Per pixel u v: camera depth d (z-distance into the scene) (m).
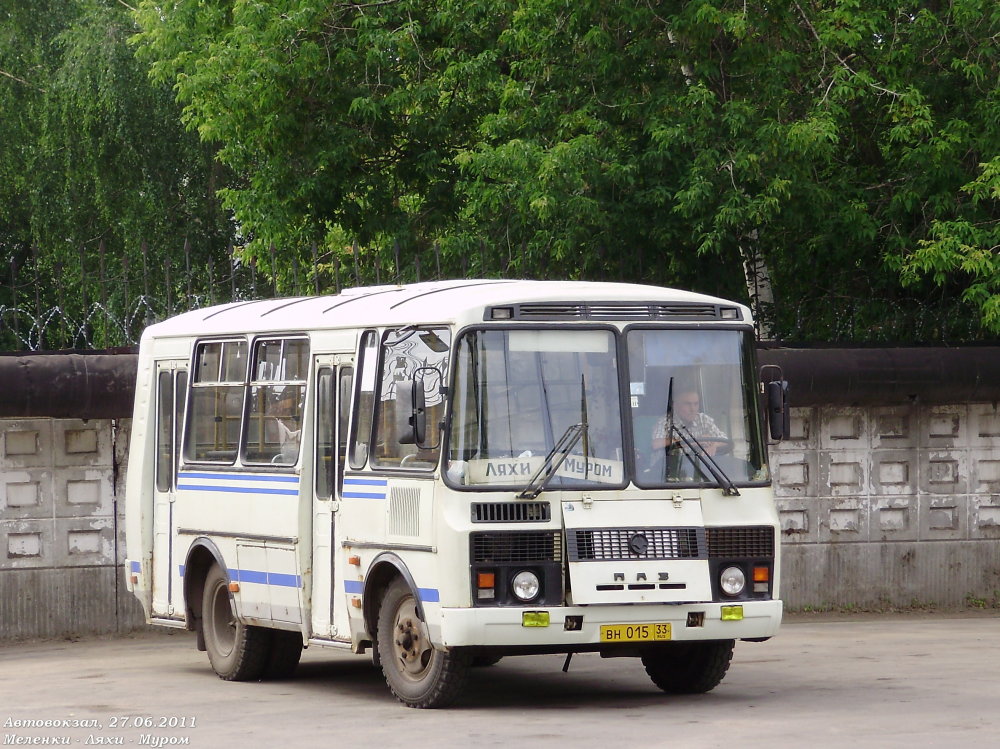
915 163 28.52
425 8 33.81
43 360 24.47
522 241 28.94
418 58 32.47
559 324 16.28
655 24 29.28
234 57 31.62
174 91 49.06
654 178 28.56
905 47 28.91
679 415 16.50
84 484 25.44
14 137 52.78
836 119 28.55
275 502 18.98
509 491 15.71
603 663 21.09
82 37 50.06
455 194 32.12
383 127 33.53
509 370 16.03
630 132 29.73
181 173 51.97
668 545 15.98
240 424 20.11
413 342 16.72
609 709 16.11
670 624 15.80
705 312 16.95
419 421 15.84
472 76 31.52
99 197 50.81
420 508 16.09
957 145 28.19
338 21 32.62
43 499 25.25
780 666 20.09
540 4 29.14
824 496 26.67
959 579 27.14
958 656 20.84
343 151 32.28
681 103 28.08
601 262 27.34
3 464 25.06
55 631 25.30
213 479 20.52
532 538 15.67
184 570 21.11
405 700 16.58
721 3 27.98
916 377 25.98
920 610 26.88
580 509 15.83
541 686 18.55
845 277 30.08
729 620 16.05
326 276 37.09
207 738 14.74
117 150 50.69
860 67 29.69
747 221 27.75
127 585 23.00
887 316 28.28
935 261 26.23
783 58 28.50
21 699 18.41
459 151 34.38
